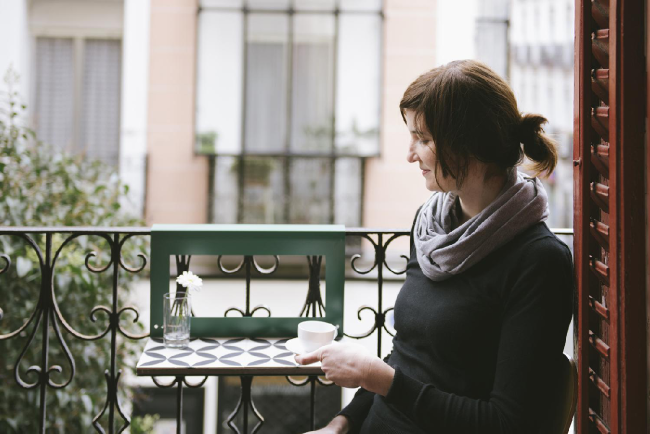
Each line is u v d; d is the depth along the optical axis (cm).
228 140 762
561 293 127
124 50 750
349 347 138
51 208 364
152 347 176
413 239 160
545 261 127
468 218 146
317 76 762
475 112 132
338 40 757
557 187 751
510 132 134
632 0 129
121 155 752
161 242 182
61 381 343
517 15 752
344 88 762
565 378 135
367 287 684
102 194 409
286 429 658
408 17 754
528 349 123
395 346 151
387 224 770
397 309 149
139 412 620
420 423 129
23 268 291
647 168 129
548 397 127
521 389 122
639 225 130
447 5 752
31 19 775
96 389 365
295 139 767
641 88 130
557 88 754
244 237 183
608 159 138
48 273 197
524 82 756
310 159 769
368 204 769
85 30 782
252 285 687
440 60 756
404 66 758
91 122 791
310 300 197
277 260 189
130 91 752
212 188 762
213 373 161
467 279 135
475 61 138
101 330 361
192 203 761
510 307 129
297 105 764
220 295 686
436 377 136
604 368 143
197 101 755
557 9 749
